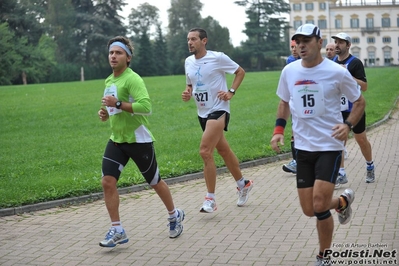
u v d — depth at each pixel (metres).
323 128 5.68
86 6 90.00
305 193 5.75
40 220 8.49
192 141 15.22
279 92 6.01
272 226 7.54
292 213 8.12
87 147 15.22
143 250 6.85
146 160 7.01
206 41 8.24
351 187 9.53
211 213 8.38
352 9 114.94
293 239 6.95
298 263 6.11
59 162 12.95
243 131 16.75
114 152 6.98
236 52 98.94
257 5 94.75
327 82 5.66
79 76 82.25
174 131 17.55
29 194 9.59
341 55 9.60
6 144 16.33
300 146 5.79
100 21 88.12
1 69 71.94
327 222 5.57
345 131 5.56
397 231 6.97
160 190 7.19
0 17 77.44
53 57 79.69
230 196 9.38
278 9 95.69
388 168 11.02
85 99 29.22
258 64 98.44
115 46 6.89
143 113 6.73
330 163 5.60
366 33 115.25
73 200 9.46
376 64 115.69
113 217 6.86
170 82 40.03
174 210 7.29
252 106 24.22
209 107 8.22
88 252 6.88
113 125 6.92
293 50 10.48
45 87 38.53
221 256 6.48
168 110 23.53
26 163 13.10
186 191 9.95
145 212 8.66
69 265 6.45
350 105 9.79
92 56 88.19
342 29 115.44
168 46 105.75
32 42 79.19
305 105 5.71
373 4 114.38
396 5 113.75
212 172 8.10
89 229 7.90
